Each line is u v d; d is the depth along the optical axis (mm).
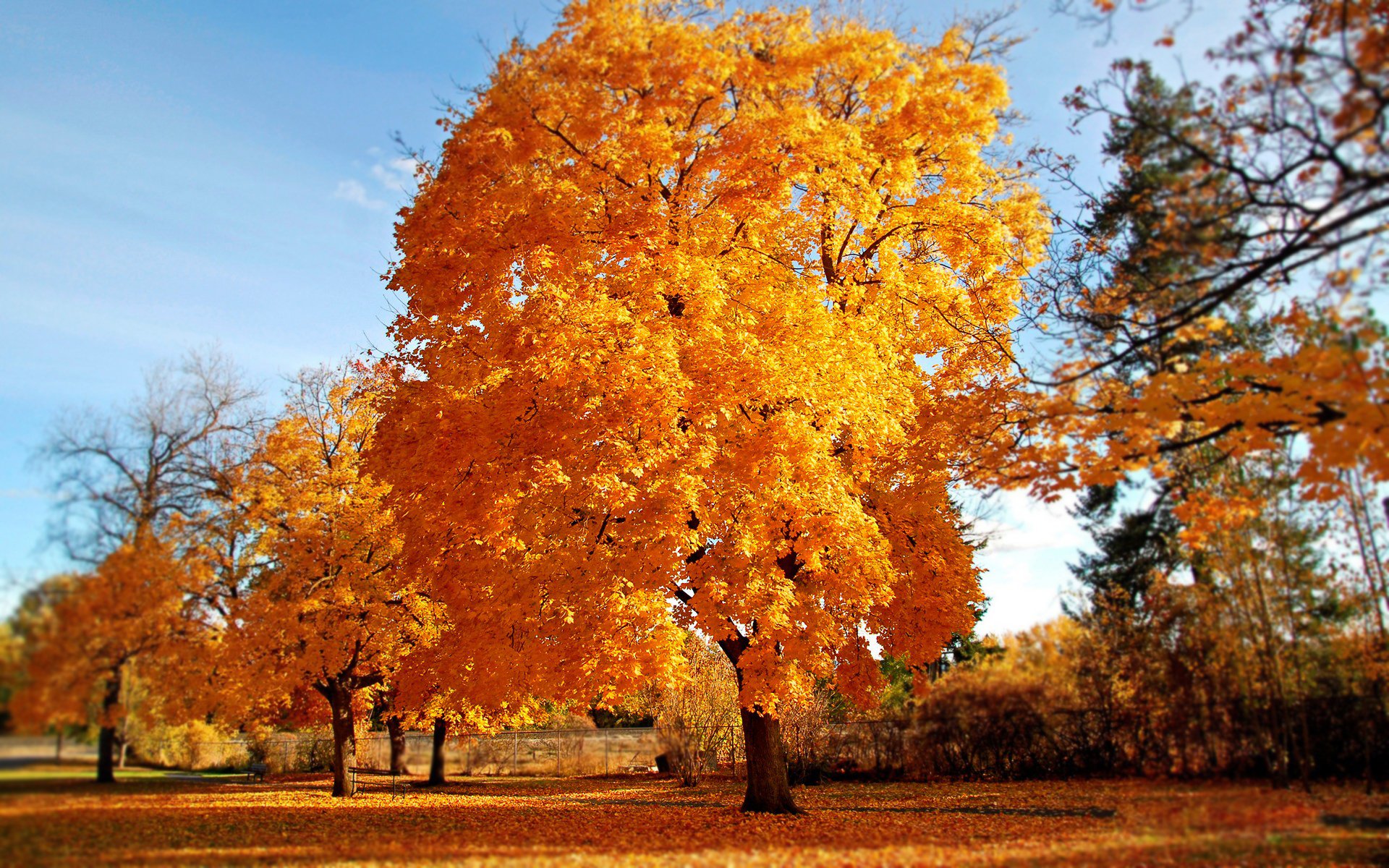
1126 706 16172
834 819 12609
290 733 36156
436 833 11828
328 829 12227
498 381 11414
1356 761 12289
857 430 11305
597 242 11203
